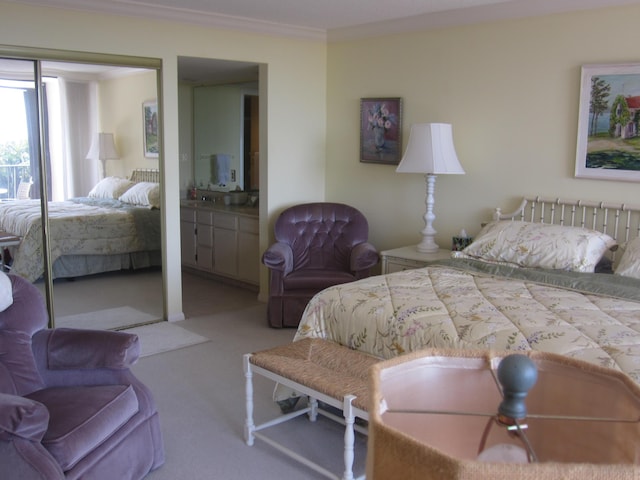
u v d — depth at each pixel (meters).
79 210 4.31
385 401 0.82
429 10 4.41
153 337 4.40
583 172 3.92
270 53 5.09
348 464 2.36
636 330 2.41
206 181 6.64
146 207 4.64
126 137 4.44
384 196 5.20
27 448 1.89
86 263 4.41
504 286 3.19
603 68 3.75
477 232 4.59
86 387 2.43
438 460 0.64
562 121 4.02
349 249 4.94
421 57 4.76
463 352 0.94
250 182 6.20
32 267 4.16
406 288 3.14
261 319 4.89
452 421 0.81
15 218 4.03
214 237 6.07
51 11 3.93
